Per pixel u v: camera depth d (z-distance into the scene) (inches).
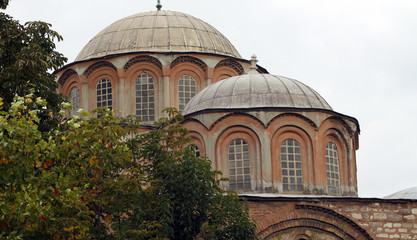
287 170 1567.4
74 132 1096.2
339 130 1637.6
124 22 2101.4
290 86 1658.5
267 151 1557.6
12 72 1350.9
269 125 1571.1
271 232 1432.1
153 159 1224.2
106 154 1112.8
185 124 1614.2
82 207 1048.2
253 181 1551.4
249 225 1232.2
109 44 2026.3
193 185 1185.4
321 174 1582.2
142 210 1138.0
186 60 1968.5
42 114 1387.8
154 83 1953.7
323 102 1672.0
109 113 1135.6
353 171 1657.2
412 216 1461.6
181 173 1192.8
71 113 1995.6
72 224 1013.2
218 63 1991.9
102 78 1968.5
